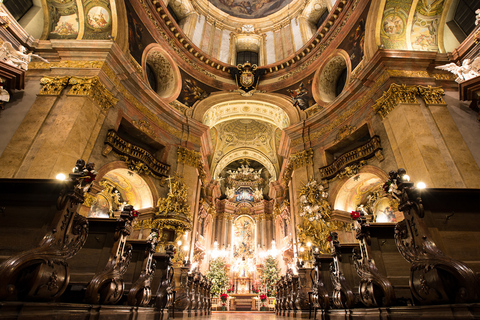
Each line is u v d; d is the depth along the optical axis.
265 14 20.02
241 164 25.23
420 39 10.74
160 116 13.01
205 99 15.57
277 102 15.80
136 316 3.94
